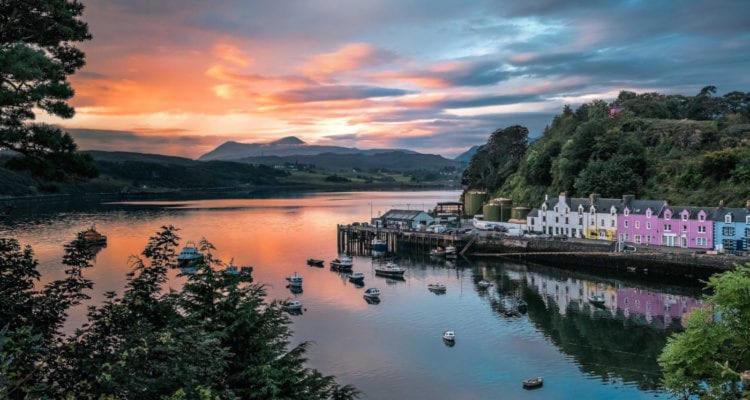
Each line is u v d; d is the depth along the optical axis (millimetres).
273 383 20344
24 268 20281
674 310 70500
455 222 150625
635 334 62438
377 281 91062
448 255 114750
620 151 124375
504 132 193625
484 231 128500
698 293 77875
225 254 115188
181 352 16906
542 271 97938
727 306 28062
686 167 112938
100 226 158250
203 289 22297
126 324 18953
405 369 53625
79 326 58719
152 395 16219
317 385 22906
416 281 91000
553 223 120312
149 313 19891
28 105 22234
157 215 195625
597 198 113188
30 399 14508
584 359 55750
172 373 16422
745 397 25125
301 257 112625
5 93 20125
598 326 65500
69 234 136375
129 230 149250
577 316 69625
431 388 49562
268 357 21922
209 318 21641
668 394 47656
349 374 52500
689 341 28297
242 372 20594
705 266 83062
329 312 72562
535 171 148125
